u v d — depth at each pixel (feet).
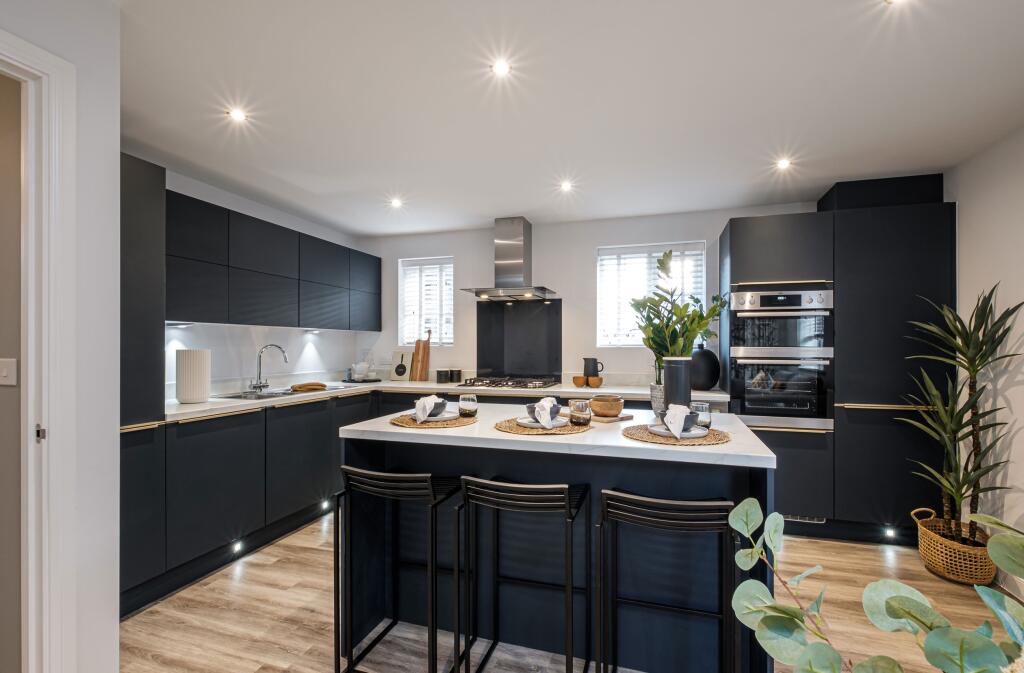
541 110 7.79
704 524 5.23
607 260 14.58
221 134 8.64
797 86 7.05
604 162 9.95
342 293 14.51
